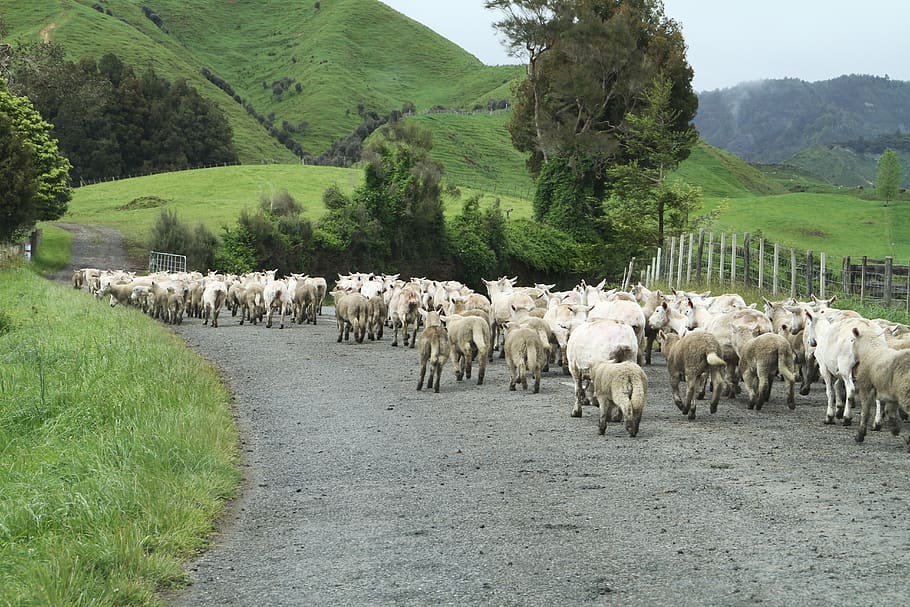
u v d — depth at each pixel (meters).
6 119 49.50
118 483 9.98
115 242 72.06
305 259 59.75
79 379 16.83
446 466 11.97
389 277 33.56
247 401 17.39
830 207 93.62
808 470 11.14
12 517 9.39
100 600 7.28
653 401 16.62
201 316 38.19
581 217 75.88
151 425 12.79
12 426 14.22
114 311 30.55
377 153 66.12
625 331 14.80
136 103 140.50
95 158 131.38
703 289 35.88
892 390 12.16
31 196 49.06
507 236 71.06
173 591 7.82
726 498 9.96
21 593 7.30
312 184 106.06
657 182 57.53
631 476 11.09
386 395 17.73
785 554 8.05
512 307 22.31
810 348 16.66
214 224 76.38
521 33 77.62
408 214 64.69
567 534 8.89
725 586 7.37
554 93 75.25
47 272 57.69
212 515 9.88
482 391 17.97
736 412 15.36
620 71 74.50
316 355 24.11
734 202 99.62
